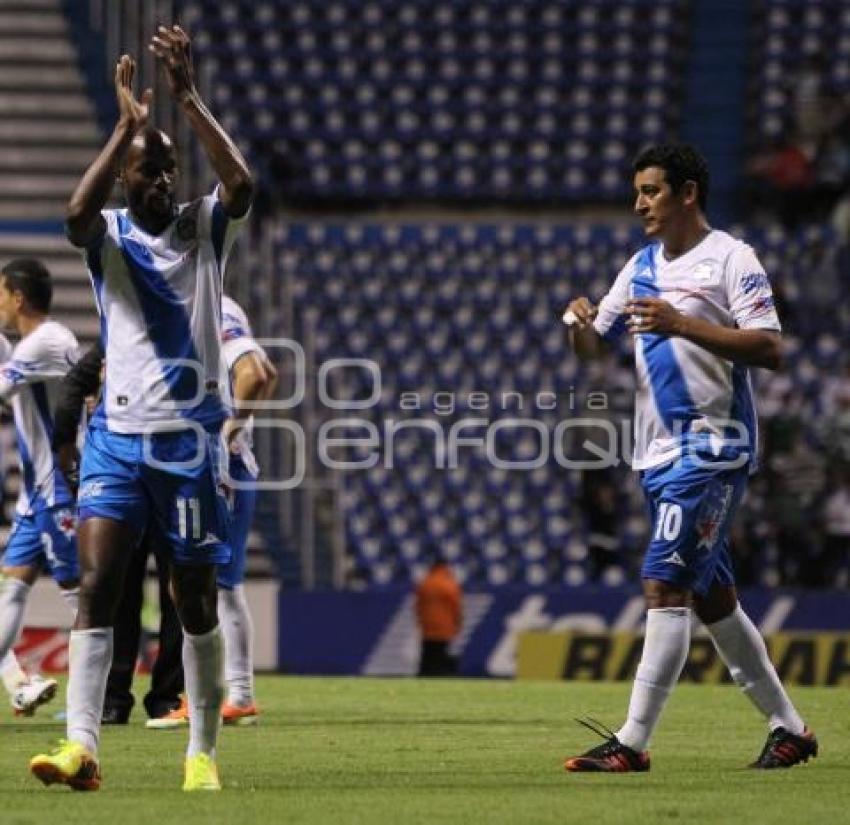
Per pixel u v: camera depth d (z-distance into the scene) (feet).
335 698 137.59
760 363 83.10
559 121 296.51
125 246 75.51
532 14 302.66
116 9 259.80
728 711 123.13
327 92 295.69
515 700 135.54
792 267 273.33
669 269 86.63
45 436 113.80
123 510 75.97
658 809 71.10
